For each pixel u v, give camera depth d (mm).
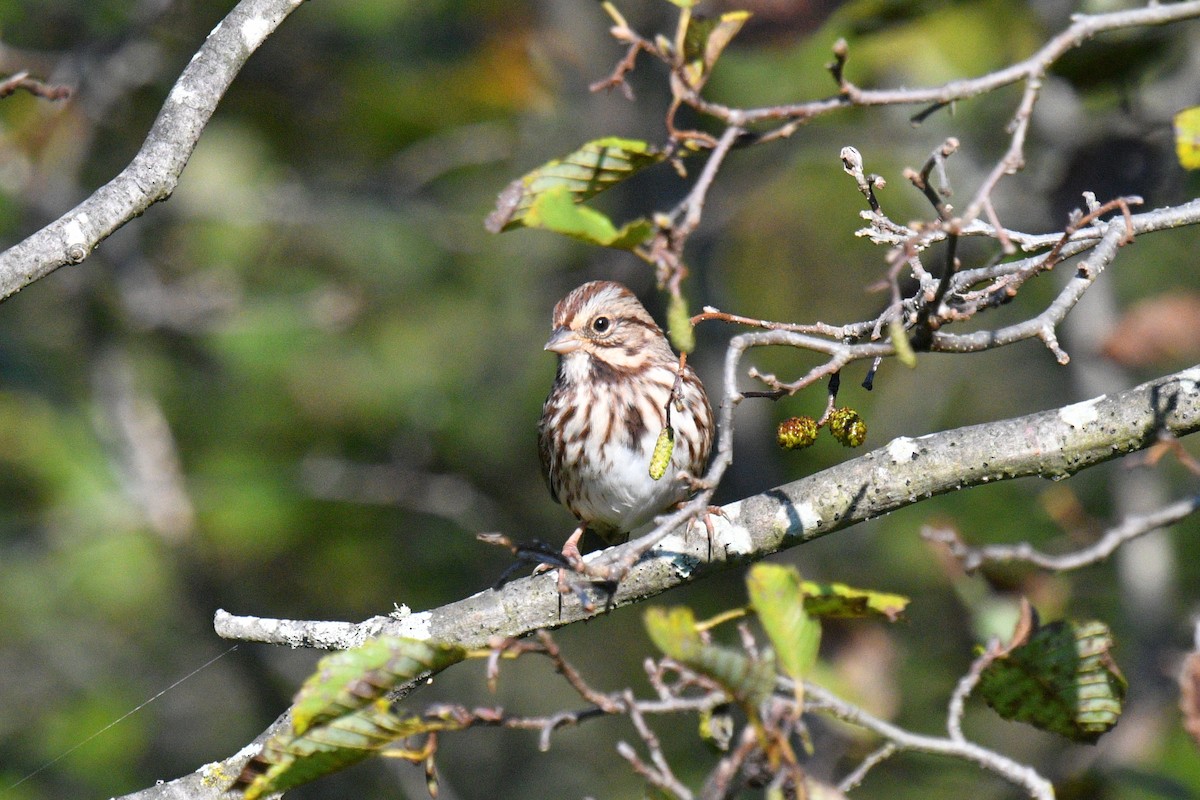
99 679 13625
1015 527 13008
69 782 13133
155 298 13469
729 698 4398
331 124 14750
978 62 11523
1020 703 5359
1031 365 14719
